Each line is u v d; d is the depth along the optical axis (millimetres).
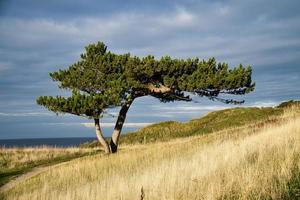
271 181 7621
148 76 24984
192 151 18375
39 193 13719
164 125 40062
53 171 19875
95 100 22656
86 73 24281
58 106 22719
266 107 38031
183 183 8836
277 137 12445
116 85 23516
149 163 16891
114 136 27500
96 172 17219
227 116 37188
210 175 9055
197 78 23969
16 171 23031
